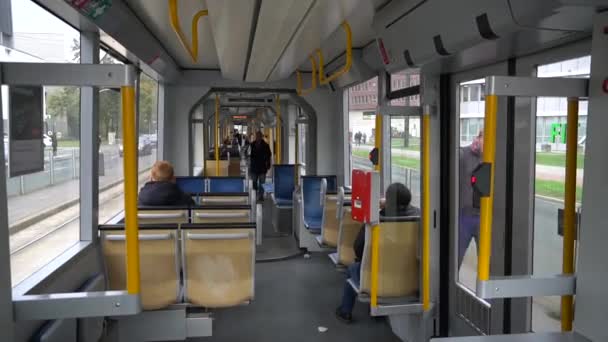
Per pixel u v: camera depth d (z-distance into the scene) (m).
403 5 2.96
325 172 7.35
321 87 7.22
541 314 2.84
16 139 2.10
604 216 1.72
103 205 4.25
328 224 5.57
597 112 1.75
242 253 3.32
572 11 1.77
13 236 2.61
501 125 3.06
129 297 2.06
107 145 4.29
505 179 3.03
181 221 4.11
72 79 1.91
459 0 2.31
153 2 3.46
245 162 13.21
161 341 3.83
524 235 2.88
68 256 3.13
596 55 1.75
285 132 11.95
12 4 2.39
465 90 3.55
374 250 3.46
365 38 4.79
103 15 3.18
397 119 3.97
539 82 1.92
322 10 2.89
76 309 2.03
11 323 1.95
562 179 2.56
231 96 10.45
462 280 3.69
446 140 3.72
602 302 1.75
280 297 4.93
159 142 6.86
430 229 3.78
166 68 5.77
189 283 3.37
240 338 3.96
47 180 2.94
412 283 3.75
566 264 2.12
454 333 3.77
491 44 2.39
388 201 3.69
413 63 3.06
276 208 9.00
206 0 2.54
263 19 2.96
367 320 4.35
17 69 1.89
